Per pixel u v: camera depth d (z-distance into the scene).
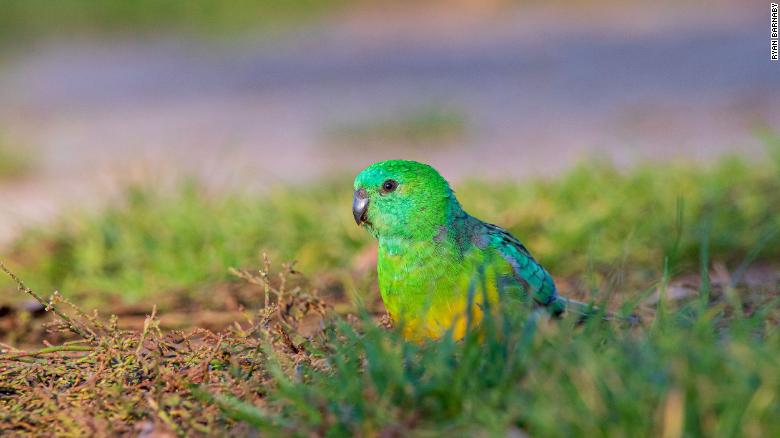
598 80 23.62
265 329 6.48
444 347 5.45
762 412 4.41
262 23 35.31
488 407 4.87
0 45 34.16
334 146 19.08
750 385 4.55
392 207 7.25
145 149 19.45
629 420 4.49
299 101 24.09
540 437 4.66
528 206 11.45
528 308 6.41
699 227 10.18
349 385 5.17
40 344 8.27
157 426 5.57
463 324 6.85
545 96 22.52
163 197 13.15
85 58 32.09
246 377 6.05
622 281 8.97
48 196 15.94
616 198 11.23
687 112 19.28
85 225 12.02
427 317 7.13
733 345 4.77
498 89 23.72
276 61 29.80
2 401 6.10
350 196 12.80
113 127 22.38
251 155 18.53
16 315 8.95
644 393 4.61
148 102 25.28
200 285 10.11
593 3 34.69
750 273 9.16
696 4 32.94
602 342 5.53
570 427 4.58
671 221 10.48
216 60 30.62
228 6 35.94
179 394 5.88
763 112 18.52
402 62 28.22
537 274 7.52
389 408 5.07
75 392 6.07
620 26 30.52
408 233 7.24
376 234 7.58
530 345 5.22
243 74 28.30
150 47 33.19
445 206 7.31
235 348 6.50
